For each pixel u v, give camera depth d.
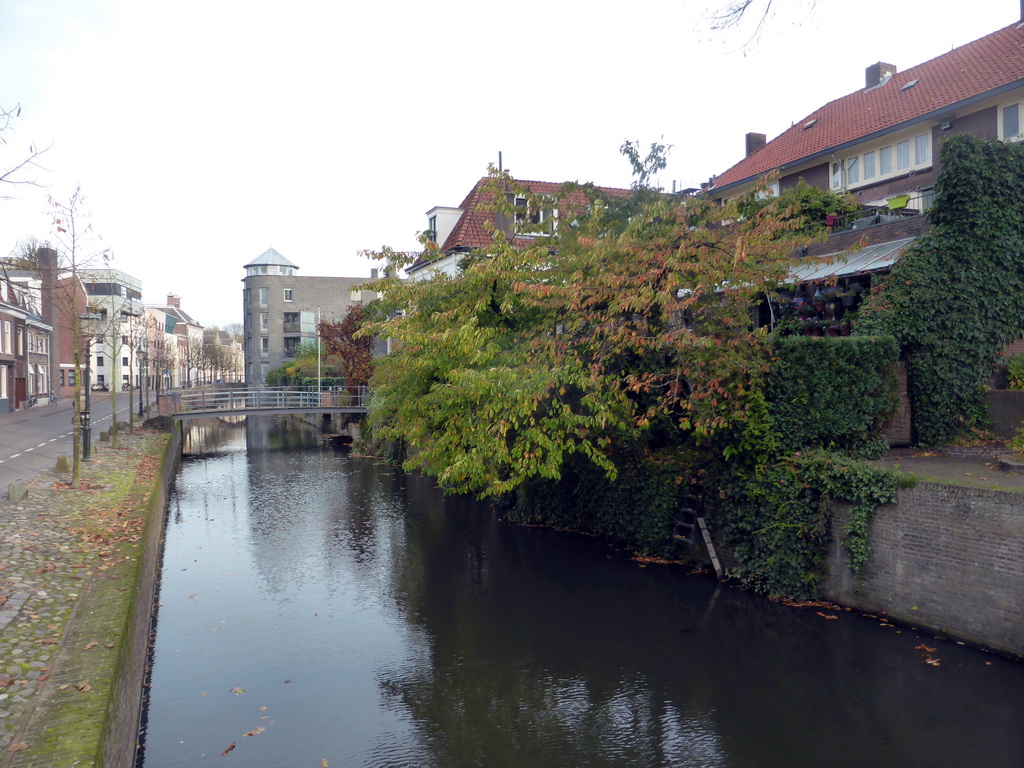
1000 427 14.44
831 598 12.43
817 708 9.26
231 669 10.62
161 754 8.33
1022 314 14.82
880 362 13.20
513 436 16.17
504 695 9.85
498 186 15.78
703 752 8.38
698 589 13.73
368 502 22.91
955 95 20.64
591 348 13.70
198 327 114.94
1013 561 9.84
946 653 10.23
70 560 10.79
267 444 40.25
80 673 6.77
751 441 13.07
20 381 43.72
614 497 17.12
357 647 11.44
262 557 16.52
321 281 74.38
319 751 8.44
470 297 14.77
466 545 17.42
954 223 14.40
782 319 17.23
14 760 5.23
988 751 8.17
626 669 10.55
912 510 11.13
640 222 13.99
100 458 22.09
